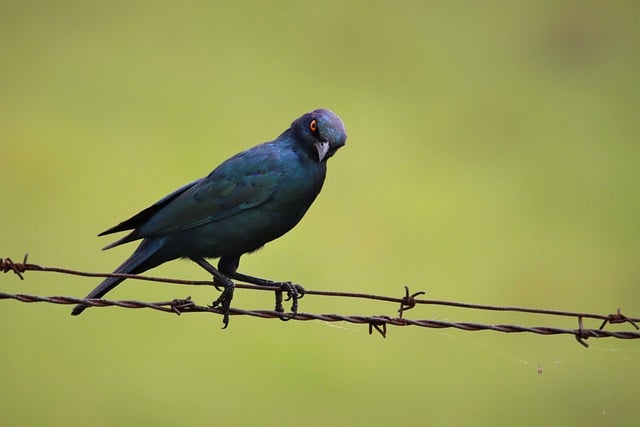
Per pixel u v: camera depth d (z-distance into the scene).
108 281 11.26
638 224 27.59
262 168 11.75
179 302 10.62
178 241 11.78
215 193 11.71
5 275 23.16
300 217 12.10
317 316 10.84
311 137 11.86
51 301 10.30
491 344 21.84
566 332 10.67
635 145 31.48
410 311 22.11
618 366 21.70
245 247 11.92
